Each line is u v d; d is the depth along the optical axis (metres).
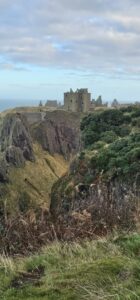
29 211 7.59
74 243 6.54
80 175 53.81
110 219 7.22
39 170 188.00
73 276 5.25
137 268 4.98
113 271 5.15
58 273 5.43
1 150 188.38
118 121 79.12
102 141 69.00
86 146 78.06
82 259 5.85
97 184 8.84
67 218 7.34
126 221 7.19
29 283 5.36
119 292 4.48
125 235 6.52
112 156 51.28
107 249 6.10
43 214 7.52
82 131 83.19
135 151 46.09
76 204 8.08
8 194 153.25
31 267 5.95
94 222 7.13
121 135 74.44
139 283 4.67
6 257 6.54
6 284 5.41
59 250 6.38
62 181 60.53
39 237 7.01
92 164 53.59
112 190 8.01
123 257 5.52
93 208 7.45
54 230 6.92
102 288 4.73
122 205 7.49
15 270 5.84
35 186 171.12
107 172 46.56
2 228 7.15
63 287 5.01
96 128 79.25
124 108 82.94
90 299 4.55
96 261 5.54
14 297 4.95
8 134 198.50
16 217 7.33
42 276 5.58
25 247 6.93
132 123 76.69
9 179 164.12
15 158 179.00
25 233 7.07
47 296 4.86
